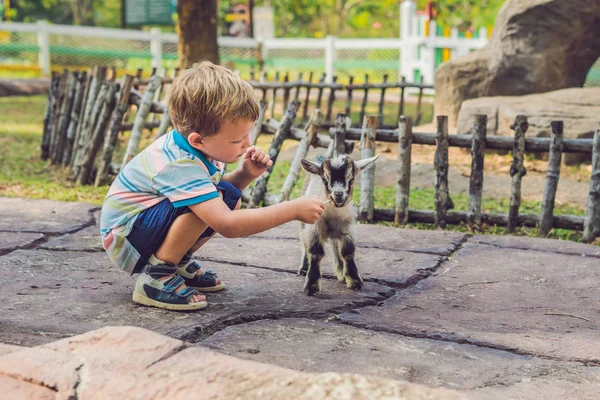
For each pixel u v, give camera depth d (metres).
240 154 3.47
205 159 3.49
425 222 6.36
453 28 18.62
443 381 2.80
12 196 7.13
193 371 2.45
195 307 3.57
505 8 11.29
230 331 3.31
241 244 5.15
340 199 3.81
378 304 3.91
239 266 4.58
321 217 3.99
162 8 23.89
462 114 10.12
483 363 3.02
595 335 3.44
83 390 2.45
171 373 2.45
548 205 6.04
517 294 4.12
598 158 5.84
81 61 21.89
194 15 13.73
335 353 3.05
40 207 6.29
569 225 6.03
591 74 17.30
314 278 3.99
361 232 5.66
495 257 4.95
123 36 21.16
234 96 3.28
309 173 4.16
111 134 7.74
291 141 11.70
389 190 8.02
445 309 3.82
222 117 3.28
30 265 4.48
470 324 3.56
